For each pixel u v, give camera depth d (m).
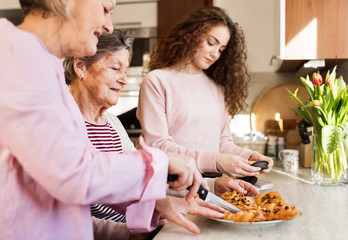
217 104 1.59
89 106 1.12
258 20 2.54
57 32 0.59
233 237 0.74
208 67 1.63
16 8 2.78
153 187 0.60
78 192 0.51
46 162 0.48
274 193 0.98
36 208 0.56
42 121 0.48
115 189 0.55
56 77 0.54
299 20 1.70
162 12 2.75
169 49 1.55
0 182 0.54
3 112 0.47
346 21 1.66
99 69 1.07
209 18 1.45
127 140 1.34
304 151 1.86
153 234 0.94
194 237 0.74
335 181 1.31
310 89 1.38
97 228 0.93
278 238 0.73
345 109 1.28
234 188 1.04
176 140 1.48
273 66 2.45
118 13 2.84
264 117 2.54
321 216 0.89
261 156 1.33
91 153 0.55
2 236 0.54
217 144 1.58
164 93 1.47
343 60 1.78
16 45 0.50
